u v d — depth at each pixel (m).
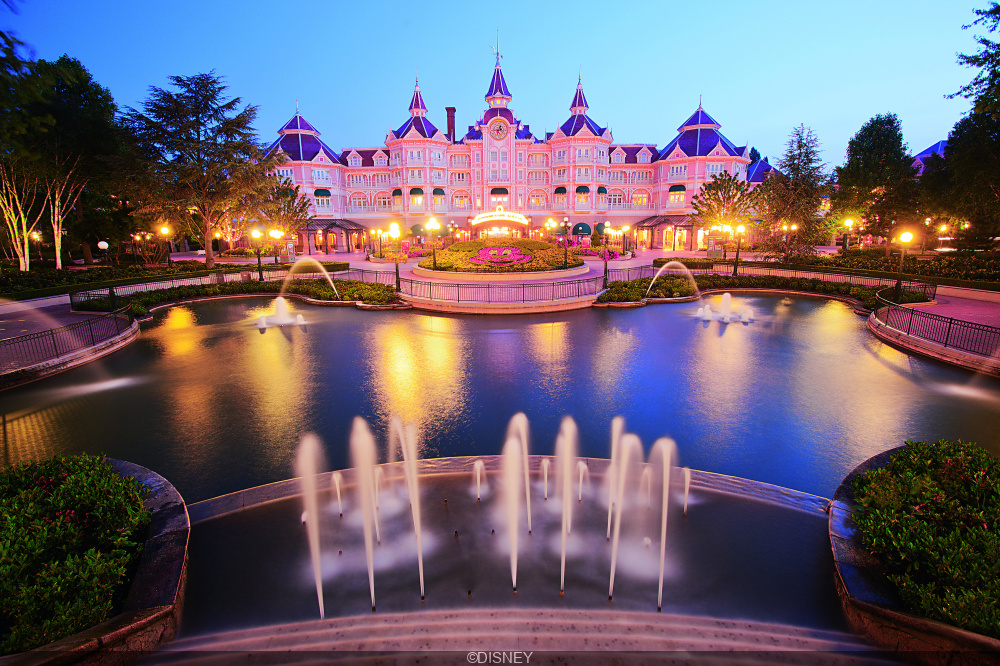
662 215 68.75
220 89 41.16
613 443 9.66
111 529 5.80
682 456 9.10
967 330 17.17
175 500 7.12
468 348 17.31
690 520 6.82
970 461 6.54
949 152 41.00
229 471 8.64
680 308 25.56
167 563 5.65
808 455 9.12
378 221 70.06
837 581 5.41
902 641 4.36
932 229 51.47
